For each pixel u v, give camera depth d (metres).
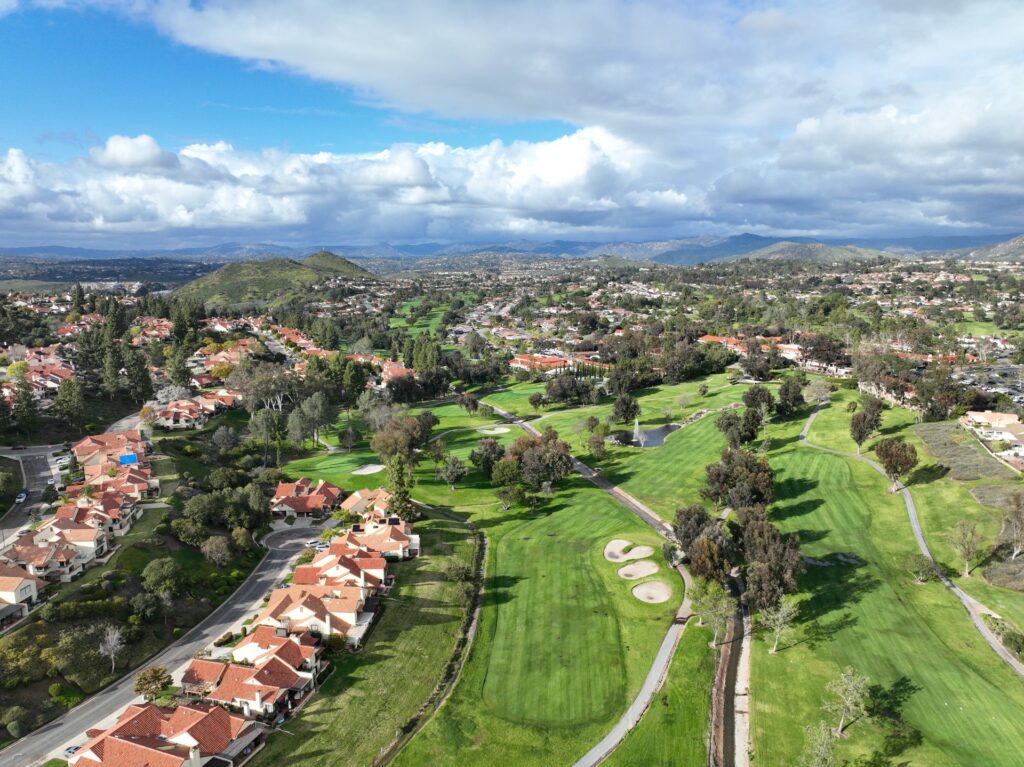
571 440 167.75
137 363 189.38
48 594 80.19
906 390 175.12
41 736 61.38
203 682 68.81
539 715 67.12
